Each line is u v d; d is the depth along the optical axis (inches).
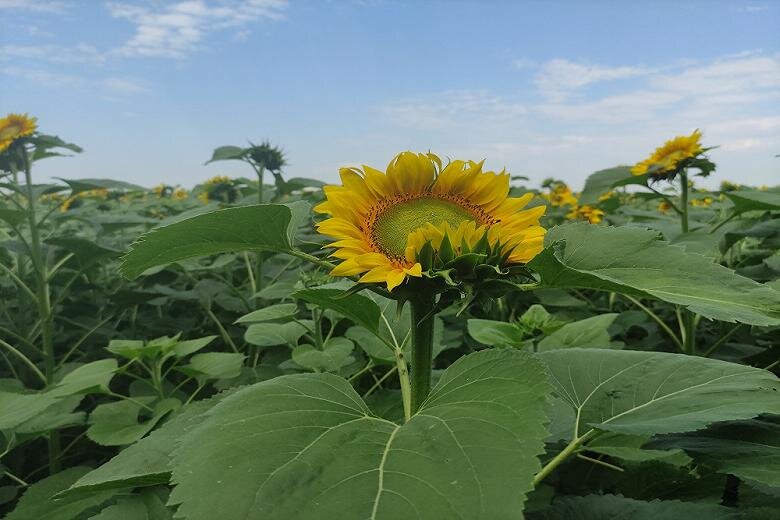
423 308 66.2
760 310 51.1
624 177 210.8
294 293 78.9
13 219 187.9
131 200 554.9
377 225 69.4
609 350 87.7
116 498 91.6
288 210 65.0
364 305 78.0
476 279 60.6
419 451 48.9
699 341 189.6
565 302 201.0
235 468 49.7
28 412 117.7
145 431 129.6
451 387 59.7
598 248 62.2
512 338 132.2
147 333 232.7
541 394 52.6
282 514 44.8
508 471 45.1
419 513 42.9
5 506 151.0
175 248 70.0
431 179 73.5
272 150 246.1
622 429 63.1
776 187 206.5
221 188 388.8
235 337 221.5
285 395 61.6
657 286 56.4
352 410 59.7
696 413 64.8
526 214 70.6
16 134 199.2
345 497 44.9
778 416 78.4
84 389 131.6
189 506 47.1
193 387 187.2
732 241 180.7
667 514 70.2
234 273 273.7
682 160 191.3
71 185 200.7
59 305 239.0
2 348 224.1
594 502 74.8
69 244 191.9
